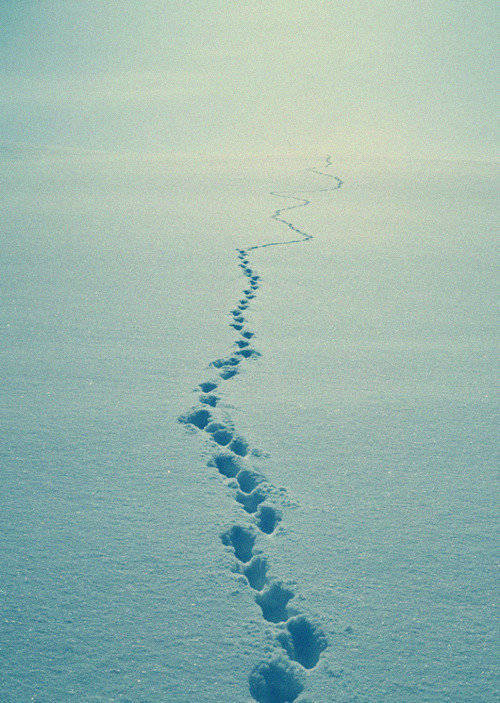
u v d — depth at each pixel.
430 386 3.34
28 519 2.20
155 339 3.91
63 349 3.73
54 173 11.44
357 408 3.09
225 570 1.98
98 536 2.12
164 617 1.79
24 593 1.85
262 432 2.84
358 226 7.52
